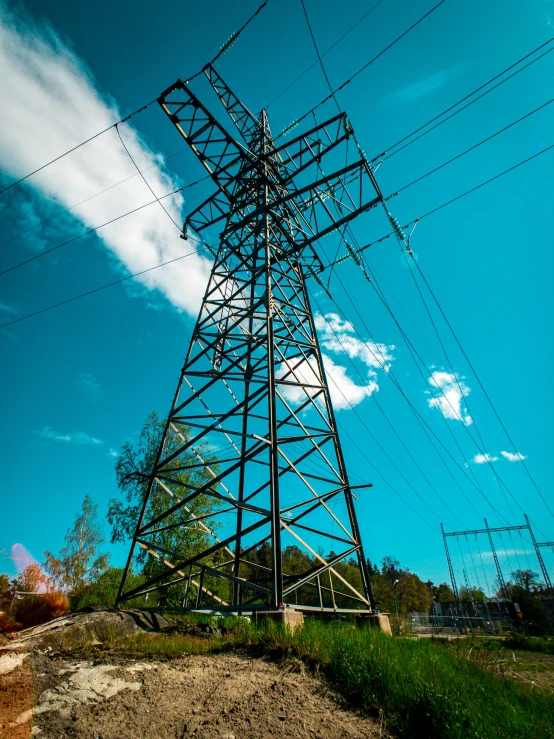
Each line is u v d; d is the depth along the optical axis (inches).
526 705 234.2
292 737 167.8
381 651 246.1
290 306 518.3
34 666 219.6
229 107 627.5
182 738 164.2
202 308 538.3
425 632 1373.0
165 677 219.3
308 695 203.6
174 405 468.1
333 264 615.5
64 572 1081.4
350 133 507.5
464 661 311.9
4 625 366.6
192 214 648.4
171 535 768.3
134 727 171.0
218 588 780.0
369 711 193.9
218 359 515.5
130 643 276.2
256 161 598.5
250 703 192.4
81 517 1176.2
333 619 408.2
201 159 601.3
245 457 374.6
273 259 544.7
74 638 267.9
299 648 248.2
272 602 301.7
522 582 2763.3
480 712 195.8
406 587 2940.5
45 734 164.2
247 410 510.6
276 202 546.6
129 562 393.7
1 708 176.7
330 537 407.5
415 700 193.9
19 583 437.7
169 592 716.7
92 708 185.3
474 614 2491.4
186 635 310.7
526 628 1738.4
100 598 559.5
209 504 831.7
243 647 265.6
